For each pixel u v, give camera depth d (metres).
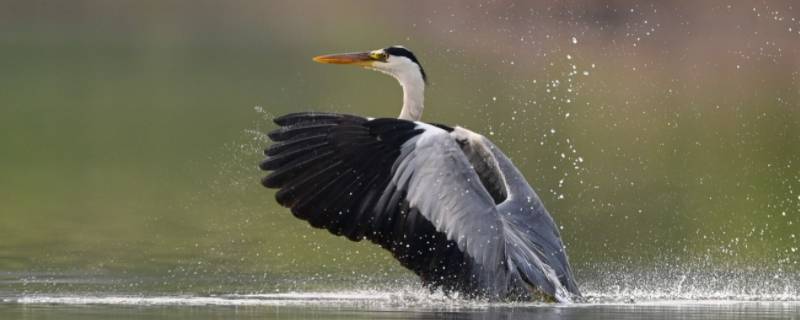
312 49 36.12
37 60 35.78
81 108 27.25
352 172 9.95
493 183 10.98
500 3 32.22
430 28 34.00
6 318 8.84
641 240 13.91
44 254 12.57
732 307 9.98
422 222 9.88
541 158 19.95
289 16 40.94
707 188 17.42
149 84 31.23
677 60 29.91
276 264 12.31
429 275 9.96
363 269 12.16
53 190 17.69
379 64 12.84
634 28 30.69
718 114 24.69
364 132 9.97
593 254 13.07
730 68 29.02
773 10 30.23
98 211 15.88
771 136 22.19
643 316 9.26
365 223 9.93
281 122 10.00
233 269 11.94
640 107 25.62
